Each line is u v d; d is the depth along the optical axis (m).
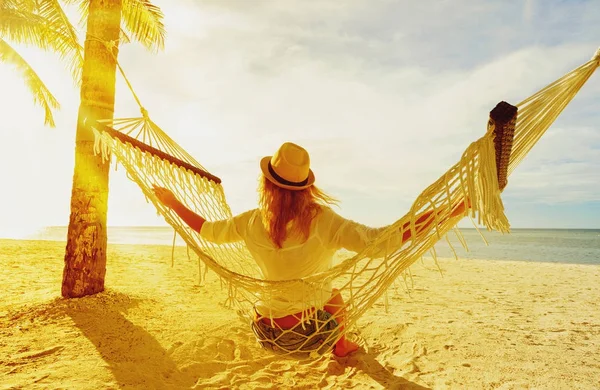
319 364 2.96
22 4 7.80
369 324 3.91
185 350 3.07
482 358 3.08
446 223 1.77
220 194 2.99
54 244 13.87
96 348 3.00
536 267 10.09
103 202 4.31
